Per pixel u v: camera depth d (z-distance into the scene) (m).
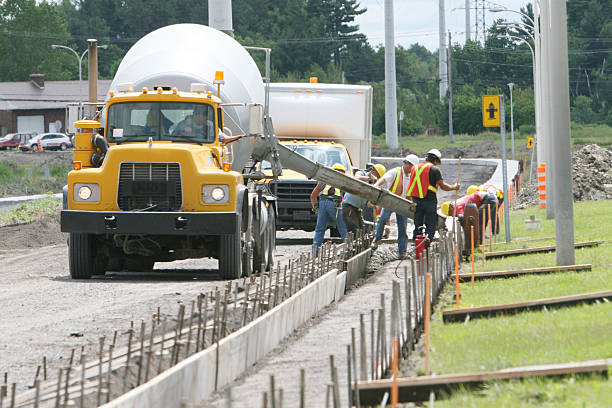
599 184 127.12
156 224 48.16
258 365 29.14
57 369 27.89
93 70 99.00
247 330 28.45
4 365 28.55
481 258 56.91
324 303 40.88
